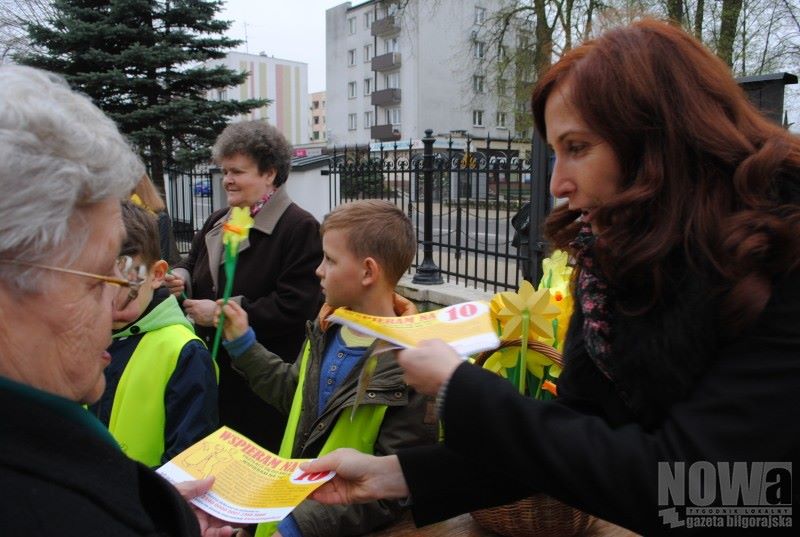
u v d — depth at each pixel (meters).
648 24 0.96
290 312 2.43
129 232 1.60
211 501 1.16
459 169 5.43
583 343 1.09
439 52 38.66
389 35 40.38
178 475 1.25
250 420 2.53
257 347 1.92
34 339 0.69
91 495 0.66
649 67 0.89
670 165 0.87
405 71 39.44
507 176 5.02
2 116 0.65
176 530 0.81
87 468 0.68
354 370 1.55
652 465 0.80
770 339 0.78
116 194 0.74
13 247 0.65
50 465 0.64
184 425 1.68
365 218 1.68
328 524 1.40
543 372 1.64
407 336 1.11
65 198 0.67
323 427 1.54
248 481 1.23
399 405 1.48
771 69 10.80
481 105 36.06
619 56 0.91
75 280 0.71
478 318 1.22
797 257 0.78
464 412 0.92
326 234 1.71
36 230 0.65
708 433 0.78
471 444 0.92
